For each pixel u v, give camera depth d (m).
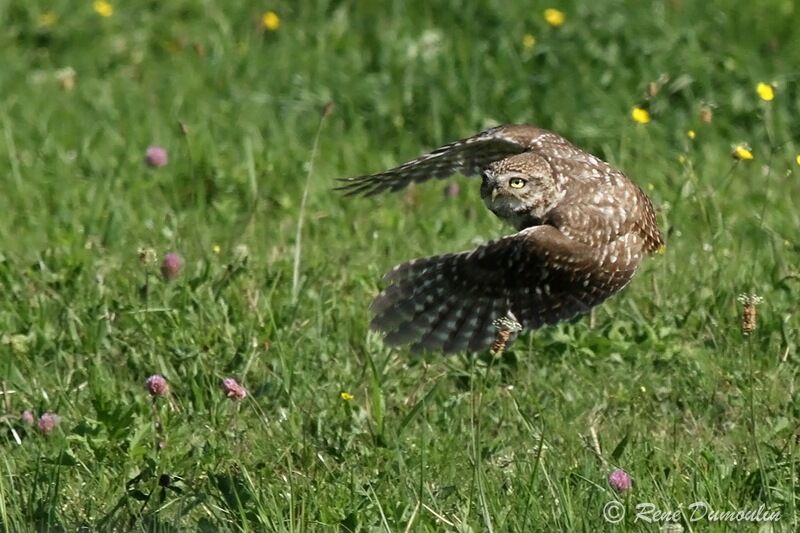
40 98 18.27
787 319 12.34
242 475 10.17
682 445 10.89
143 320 12.23
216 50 19.20
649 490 9.87
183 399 11.43
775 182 15.43
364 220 14.81
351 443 10.89
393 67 18.03
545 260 9.59
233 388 10.73
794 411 11.28
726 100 16.78
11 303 12.59
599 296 9.85
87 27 20.05
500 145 10.85
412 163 11.02
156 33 19.98
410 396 11.59
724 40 17.83
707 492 9.85
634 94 17.00
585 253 9.65
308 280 13.05
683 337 12.40
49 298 12.73
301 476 10.40
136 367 11.84
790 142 15.66
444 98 17.34
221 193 15.38
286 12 20.11
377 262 13.69
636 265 9.93
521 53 17.86
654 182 15.25
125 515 9.77
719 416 11.40
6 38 19.84
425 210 15.16
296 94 18.02
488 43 18.17
